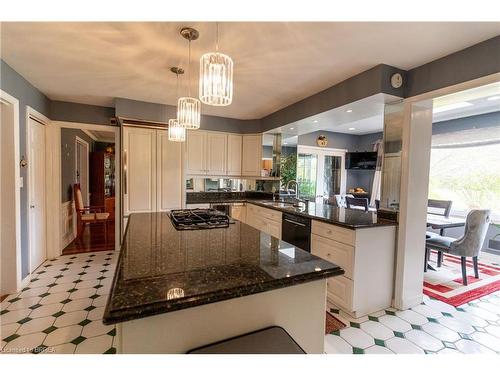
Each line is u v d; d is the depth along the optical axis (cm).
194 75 274
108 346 190
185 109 212
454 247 325
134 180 379
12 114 262
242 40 199
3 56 232
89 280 305
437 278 338
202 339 106
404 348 196
